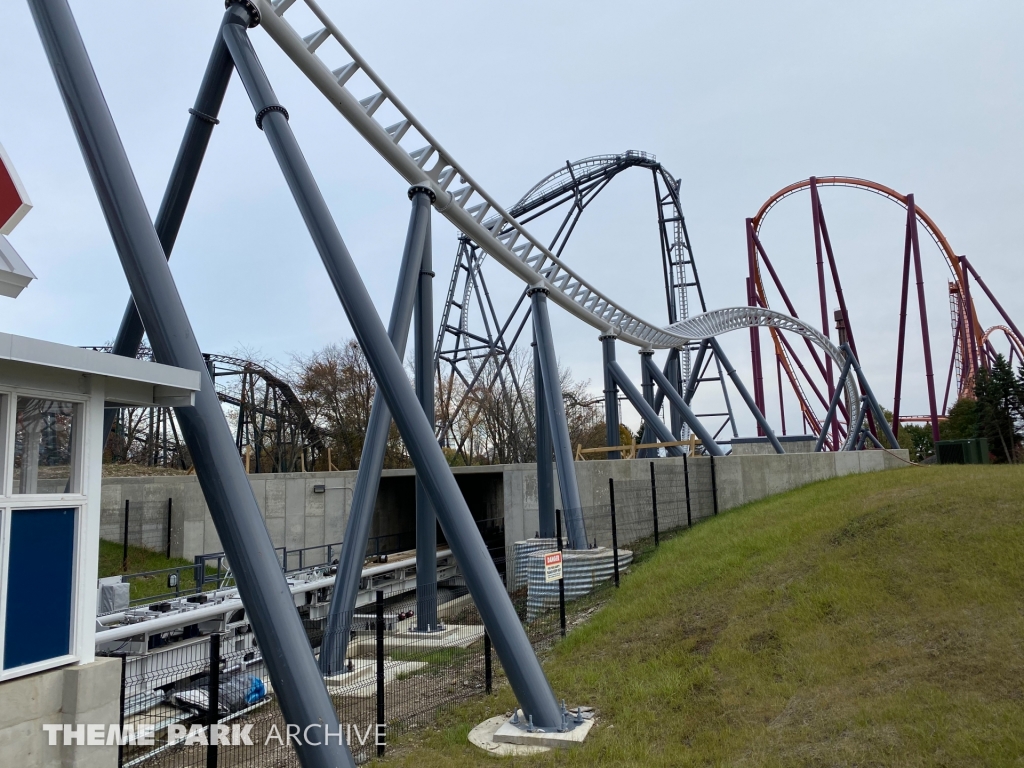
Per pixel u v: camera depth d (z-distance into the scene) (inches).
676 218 1839.3
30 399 223.1
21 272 227.8
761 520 667.4
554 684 404.2
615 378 1005.8
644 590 548.1
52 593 222.7
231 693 458.0
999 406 1797.5
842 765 260.4
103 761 224.2
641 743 311.1
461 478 1536.7
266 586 276.1
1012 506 464.8
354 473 1099.9
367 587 871.1
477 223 700.7
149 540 1106.1
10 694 206.5
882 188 1740.9
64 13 320.5
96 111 313.7
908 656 331.9
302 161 434.9
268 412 1802.4
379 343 405.4
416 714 397.1
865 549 469.4
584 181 1669.5
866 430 1572.3
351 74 578.6
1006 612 342.3
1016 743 245.9
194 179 487.2
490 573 377.7
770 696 330.0
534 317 799.7
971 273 2084.2
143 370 232.8
